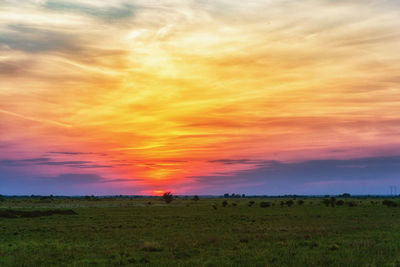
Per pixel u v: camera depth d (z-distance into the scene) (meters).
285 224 49.94
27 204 136.00
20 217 70.31
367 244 28.86
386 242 30.64
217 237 34.66
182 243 30.52
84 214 79.38
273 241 31.92
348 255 24.08
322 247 27.83
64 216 72.62
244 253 25.44
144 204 156.75
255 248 27.59
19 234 39.44
